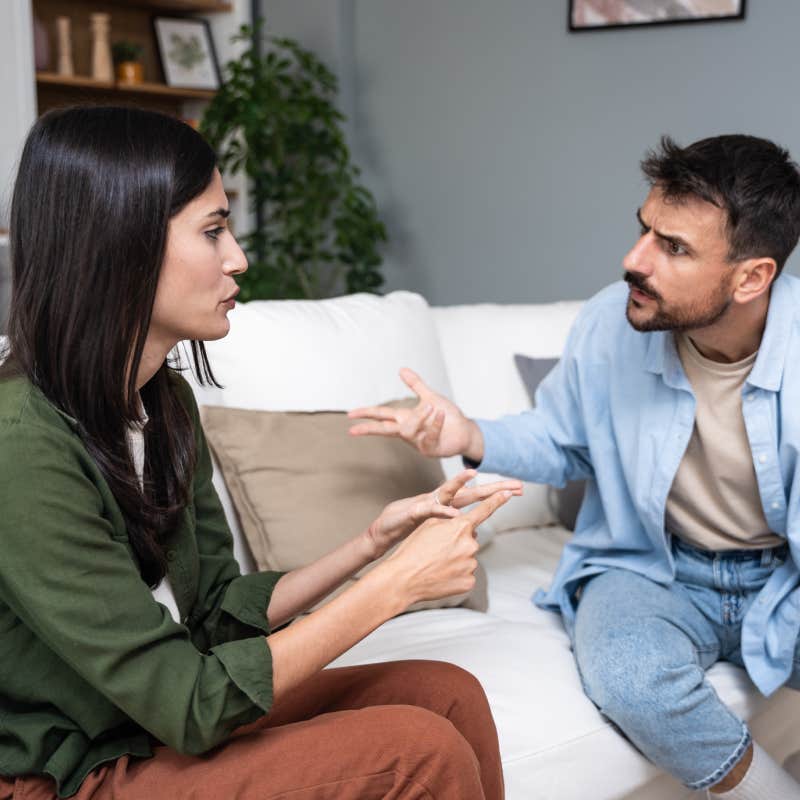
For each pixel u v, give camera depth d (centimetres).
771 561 159
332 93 410
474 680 118
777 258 141
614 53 353
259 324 181
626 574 167
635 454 161
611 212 362
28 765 97
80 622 92
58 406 98
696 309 143
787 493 154
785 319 149
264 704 96
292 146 390
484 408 219
